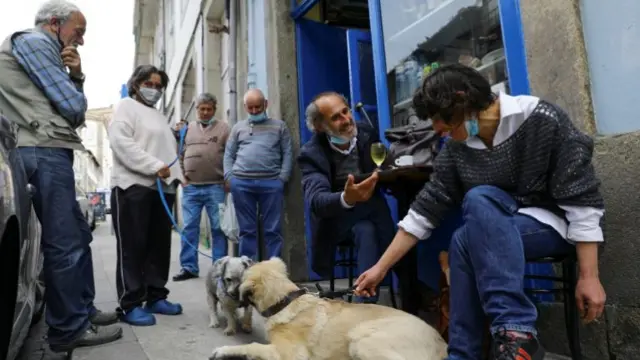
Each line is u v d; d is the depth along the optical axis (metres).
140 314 3.32
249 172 4.41
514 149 1.78
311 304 2.29
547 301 2.38
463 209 1.77
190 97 11.44
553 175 1.71
